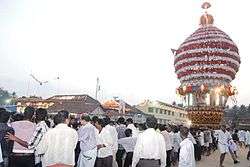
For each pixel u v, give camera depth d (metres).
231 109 62.94
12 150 6.31
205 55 26.98
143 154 6.80
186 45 28.05
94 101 34.50
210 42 26.98
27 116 6.65
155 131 7.00
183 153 8.12
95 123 9.41
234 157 16.66
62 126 6.69
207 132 20.81
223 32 28.34
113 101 38.72
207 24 28.95
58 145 6.51
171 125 14.70
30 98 37.00
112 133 8.84
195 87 27.75
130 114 38.97
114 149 8.99
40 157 7.01
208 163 16.80
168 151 13.16
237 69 28.56
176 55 29.30
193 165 8.22
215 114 27.73
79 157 8.45
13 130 6.40
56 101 33.41
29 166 6.41
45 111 6.97
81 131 8.35
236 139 26.45
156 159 6.81
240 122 50.12
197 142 17.64
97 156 8.55
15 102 36.22
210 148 21.83
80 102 32.56
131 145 11.05
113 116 33.19
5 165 6.33
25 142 6.33
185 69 27.91
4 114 6.50
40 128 6.48
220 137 15.44
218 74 26.75
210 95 27.70
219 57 26.72
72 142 6.69
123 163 11.45
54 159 6.45
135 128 11.66
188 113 29.00
